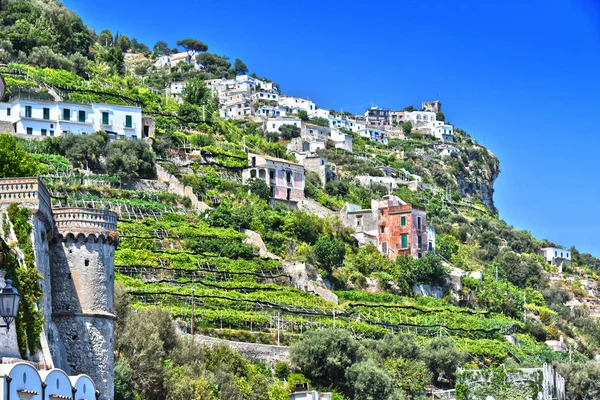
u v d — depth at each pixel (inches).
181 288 6309.1
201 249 7096.5
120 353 4370.1
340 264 7760.8
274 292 6850.4
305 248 7677.2
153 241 6934.1
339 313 6904.5
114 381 4003.4
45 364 3319.4
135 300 5984.3
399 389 5880.9
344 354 5826.8
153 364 4407.0
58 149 7751.0
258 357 5782.5
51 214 3740.2
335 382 5782.5
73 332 3686.0
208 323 5959.6
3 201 3540.8
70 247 3762.3
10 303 2420.0
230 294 6525.6
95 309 3742.6
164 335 4867.1
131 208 7372.1
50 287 3678.6
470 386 6161.4
